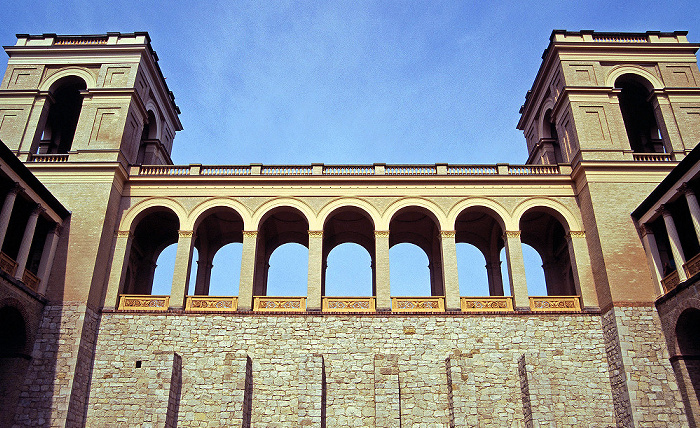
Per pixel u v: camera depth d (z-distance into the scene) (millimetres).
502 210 30375
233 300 28047
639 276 26641
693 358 23938
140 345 26328
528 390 24203
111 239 29109
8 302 23000
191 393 25281
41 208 25859
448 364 25469
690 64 33375
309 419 23750
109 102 31906
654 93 32344
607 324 26344
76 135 30844
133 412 24828
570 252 29516
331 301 28172
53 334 25156
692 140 30656
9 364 24031
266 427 24797
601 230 27875
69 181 29141
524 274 28500
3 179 23750
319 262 28859
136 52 33844
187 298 28016
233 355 25250
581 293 27797
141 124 33906
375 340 26609
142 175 30766
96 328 26672
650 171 29422
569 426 24562
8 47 33500
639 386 24047
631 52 33812
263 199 30656
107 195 28859
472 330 26828
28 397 23688
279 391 25500
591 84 32688
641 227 27750
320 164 31812
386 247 29344
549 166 31750
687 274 24109
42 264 26469
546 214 34219
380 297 27891
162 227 35625
